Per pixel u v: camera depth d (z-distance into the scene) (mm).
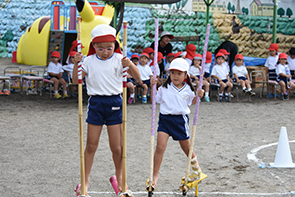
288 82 12031
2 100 11062
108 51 3951
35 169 5215
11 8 20422
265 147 6477
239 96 12836
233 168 5367
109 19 14086
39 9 20234
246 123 8484
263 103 11406
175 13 20016
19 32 20438
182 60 4246
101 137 7078
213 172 5191
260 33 21312
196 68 11766
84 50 13180
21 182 4715
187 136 4324
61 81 11492
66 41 15664
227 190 4531
